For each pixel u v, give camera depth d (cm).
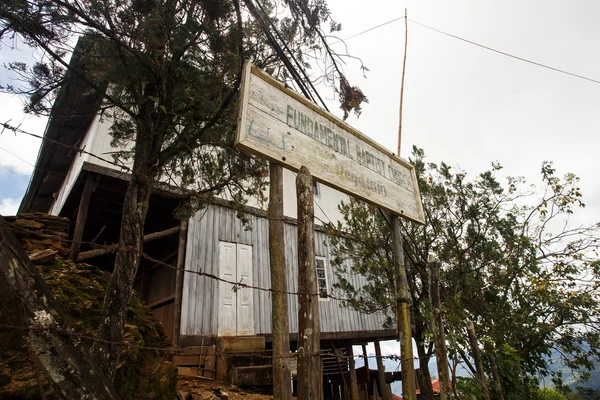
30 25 345
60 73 408
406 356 349
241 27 415
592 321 686
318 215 1245
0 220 163
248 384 682
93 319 418
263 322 920
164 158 437
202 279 849
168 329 835
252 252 971
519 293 757
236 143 237
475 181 800
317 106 326
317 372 207
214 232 915
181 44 395
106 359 317
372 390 1205
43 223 591
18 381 306
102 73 408
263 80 278
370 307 739
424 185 803
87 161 700
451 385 369
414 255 809
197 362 748
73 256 605
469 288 739
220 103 442
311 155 301
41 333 160
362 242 747
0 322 154
